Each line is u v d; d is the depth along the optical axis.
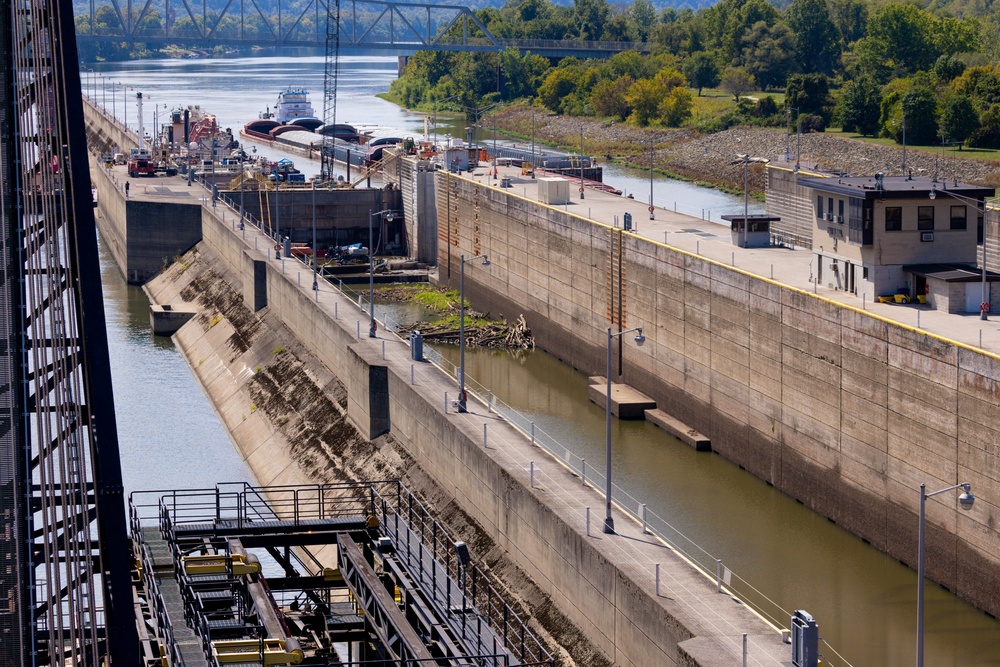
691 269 154.75
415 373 133.25
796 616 72.25
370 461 133.00
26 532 72.06
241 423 157.75
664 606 80.56
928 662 99.38
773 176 195.62
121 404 167.62
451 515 114.50
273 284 186.38
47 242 77.00
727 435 148.12
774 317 138.00
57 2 73.81
